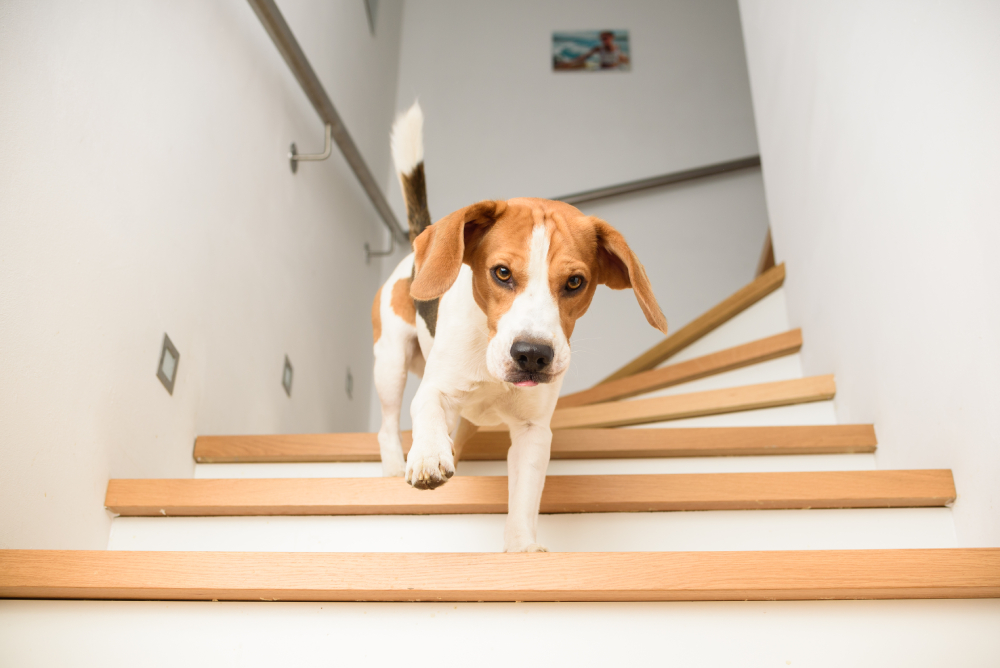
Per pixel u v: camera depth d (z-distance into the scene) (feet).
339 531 5.48
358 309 12.24
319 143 10.69
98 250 5.61
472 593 3.93
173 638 4.09
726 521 5.45
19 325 4.74
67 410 5.16
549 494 5.39
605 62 15.81
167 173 6.69
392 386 6.50
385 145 14.42
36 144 4.99
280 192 9.31
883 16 6.32
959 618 3.97
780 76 9.39
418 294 4.41
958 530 5.25
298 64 8.80
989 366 4.83
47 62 5.16
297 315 9.66
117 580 4.04
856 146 6.91
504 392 5.06
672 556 3.93
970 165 5.00
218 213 7.64
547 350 4.25
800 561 3.91
